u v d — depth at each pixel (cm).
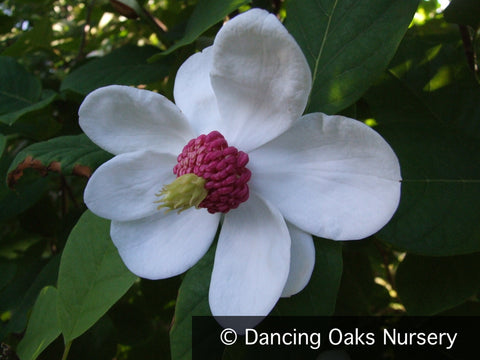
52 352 19
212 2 17
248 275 13
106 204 13
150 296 24
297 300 13
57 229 28
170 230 14
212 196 12
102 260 15
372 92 18
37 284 23
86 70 22
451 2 17
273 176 13
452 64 17
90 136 14
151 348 24
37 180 25
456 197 14
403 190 14
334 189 12
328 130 12
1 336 22
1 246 29
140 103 13
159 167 14
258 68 11
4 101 23
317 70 15
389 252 27
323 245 13
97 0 27
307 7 15
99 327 19
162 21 30
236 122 13
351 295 23
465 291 16
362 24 14
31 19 33
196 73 14
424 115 17
